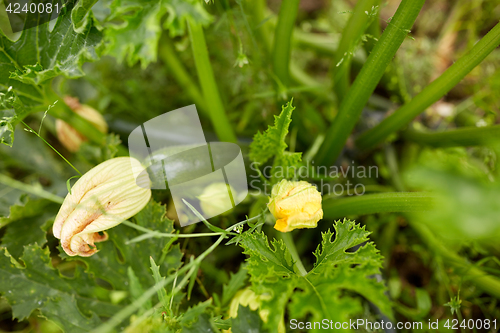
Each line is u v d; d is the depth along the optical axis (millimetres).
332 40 1093
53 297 877
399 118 938
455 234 805
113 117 1028
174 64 1008
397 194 856
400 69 1048
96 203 826
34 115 1036
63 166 1044
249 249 822
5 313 968
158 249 894
